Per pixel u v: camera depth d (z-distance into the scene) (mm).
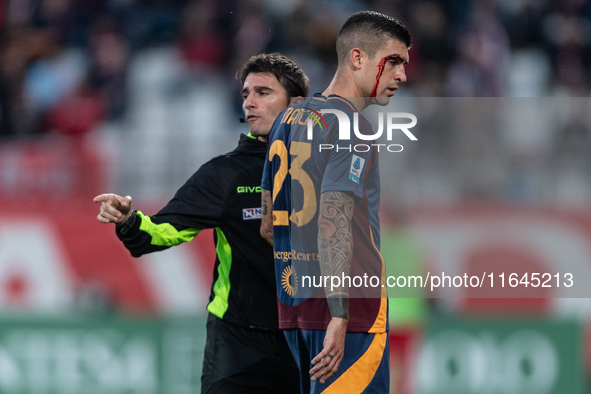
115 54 36438
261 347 12539
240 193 12383
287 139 10266
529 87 36156
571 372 20922
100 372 22781
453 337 20891
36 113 34344
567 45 38406
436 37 35000
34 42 38750
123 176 25469
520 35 37938
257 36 35469
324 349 9148
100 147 25828
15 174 25641
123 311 24047
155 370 22500
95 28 39000
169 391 22422
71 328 23047
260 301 12484
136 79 35969
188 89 35094
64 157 25719
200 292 23969
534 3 38781
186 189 12289
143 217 11305
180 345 22516
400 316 20656
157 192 25391
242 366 12516
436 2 37844
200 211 12133
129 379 22562
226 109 33938
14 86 36750
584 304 21109
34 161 25719
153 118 34312
